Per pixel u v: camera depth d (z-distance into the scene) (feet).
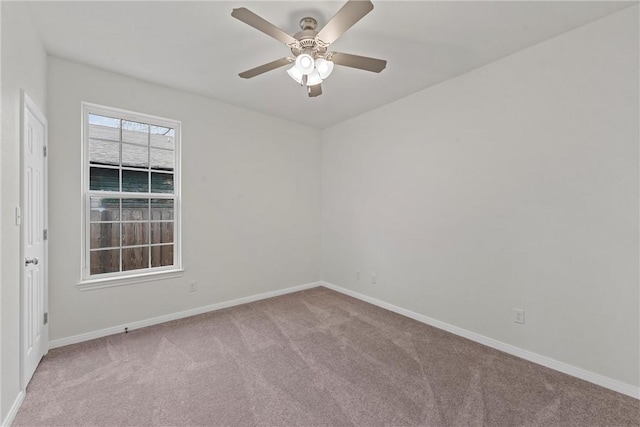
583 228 6.87
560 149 7.18
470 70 8.92
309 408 5.81
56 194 8.23
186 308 10.72
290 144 13.73
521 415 5.63
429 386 6.54
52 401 5.95
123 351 8.07
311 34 6.04
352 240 13.26
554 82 7.25
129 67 8.84
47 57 8.06
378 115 11.99
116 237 9.52
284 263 13.58
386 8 6.20
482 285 8.71
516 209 7.97
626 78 6.26
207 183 11.21
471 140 8.93
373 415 5.62
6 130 5.16
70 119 8.45
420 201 10.41
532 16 6.46
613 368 6.47
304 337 9.02
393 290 11.42
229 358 7.73
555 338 7.31
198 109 10.93
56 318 8.25
